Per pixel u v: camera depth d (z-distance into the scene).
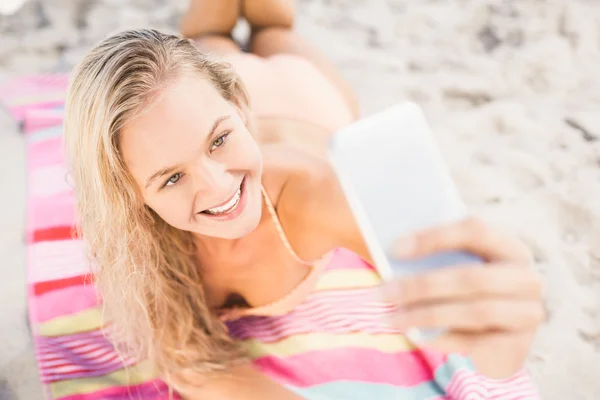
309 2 2.82
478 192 2.13
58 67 2.55
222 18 2.10
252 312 1.72
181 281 1.62
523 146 2.26
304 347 1.78
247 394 1.61
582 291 1.90
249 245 1.50
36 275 1.91
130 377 1.71
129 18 2.69
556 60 2.49
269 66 1.89
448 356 1.72
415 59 2.57
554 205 2.09
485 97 2.44
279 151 1.52
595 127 2.28
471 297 0.79
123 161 1.24
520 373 1.70
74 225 1.99
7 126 2.35
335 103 1.89
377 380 1.72
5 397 1.68
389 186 0.87
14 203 2.11
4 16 2.71
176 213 1.27
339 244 1.42
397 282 0.81
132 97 1.16
